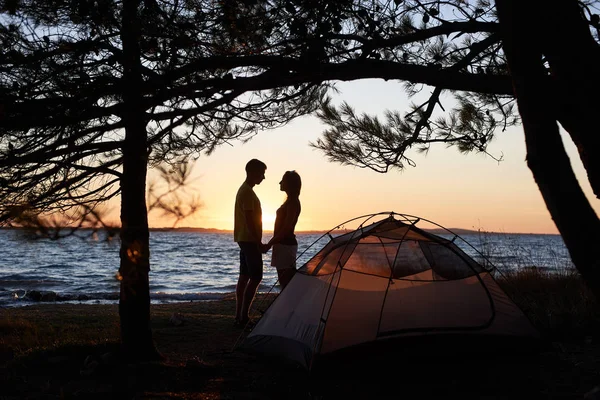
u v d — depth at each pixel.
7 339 6.34
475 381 4.73
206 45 4.45
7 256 40.94
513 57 3.36
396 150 6.39
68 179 4.03
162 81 4.21
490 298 5.89
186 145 6.01
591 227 3.11
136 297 4.96
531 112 3.28
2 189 3.69
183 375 4.64
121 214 4.60
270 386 4.51
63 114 3.93
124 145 4.43
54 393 4.14
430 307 5.74
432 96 5.10
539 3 3.34
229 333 6.72
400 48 5.34
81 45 4.09
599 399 3.90
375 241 5.85
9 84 3.90
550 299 7.91
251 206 6.69
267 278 24.06
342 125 6.59
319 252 6.10
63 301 16.05
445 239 6.09
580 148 3.58
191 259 42.91
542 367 5.19
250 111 5.80
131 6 4.14
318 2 4.38
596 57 3.42
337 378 4.82
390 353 5.20
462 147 6.29
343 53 4.52
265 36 4.64
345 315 5.28
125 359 4.93
